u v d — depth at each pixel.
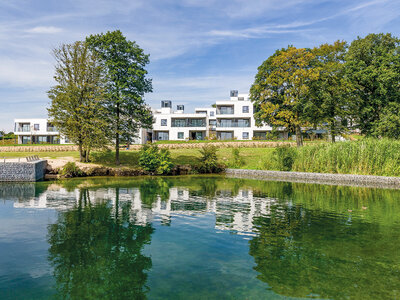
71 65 31.19
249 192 18.80
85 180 26.11
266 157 34.97
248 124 58.72
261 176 30.83
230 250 7.98
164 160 32.56
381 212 12.87
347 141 29.16
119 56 32.38
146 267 6.82
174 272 6.54
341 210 13.24
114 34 31.36
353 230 9.98
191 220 11.30
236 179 27.58
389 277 6.34
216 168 35.34
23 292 5.64
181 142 50.28
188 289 5.73
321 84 33.66
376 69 34.25
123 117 33.38
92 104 30.08
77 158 34.56
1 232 9.59
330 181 25.97
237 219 11.51
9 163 25.02
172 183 23.88
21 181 24.83
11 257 7.41
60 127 31.14
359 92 36.69
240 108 58.59
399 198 16.66
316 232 9.74
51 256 7.49
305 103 33.38
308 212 12.82
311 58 33.62
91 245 8.34
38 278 6.24
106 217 11.71
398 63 33.62
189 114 61.91
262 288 5.80
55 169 30.30
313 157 29.67
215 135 60.44
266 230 9.95
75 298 5.39
